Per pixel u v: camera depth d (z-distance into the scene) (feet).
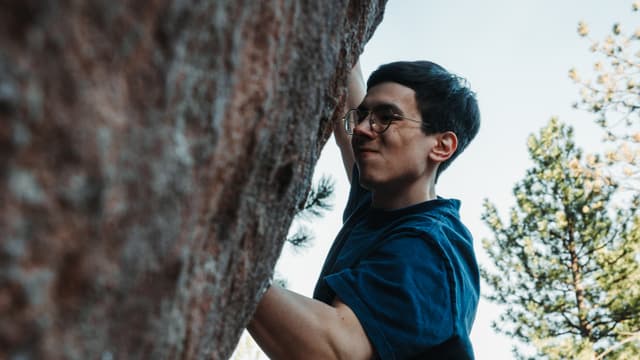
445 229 6.66
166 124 2.42
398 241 6.22
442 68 7.08
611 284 42.68
